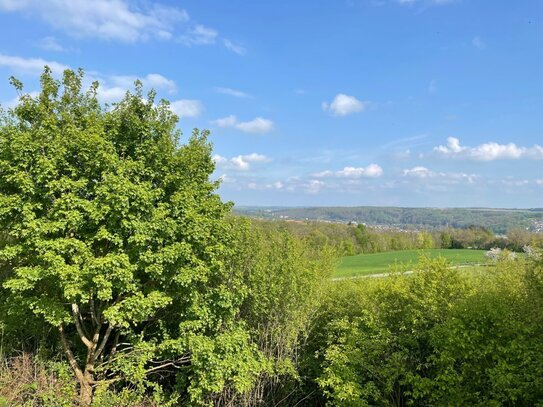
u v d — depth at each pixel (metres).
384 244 73.00
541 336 12.29
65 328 16.31
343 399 13.67
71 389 13.67
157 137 14.30
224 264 16.12
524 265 15.48
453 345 12.57
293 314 16.73
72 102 13.77
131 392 14.43
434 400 13.19
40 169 11.85
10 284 11.78
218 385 13.83
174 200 13.10
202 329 14.98
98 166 12.27
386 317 16.67
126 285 12.45
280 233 17.69
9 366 13.93
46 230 11.56
